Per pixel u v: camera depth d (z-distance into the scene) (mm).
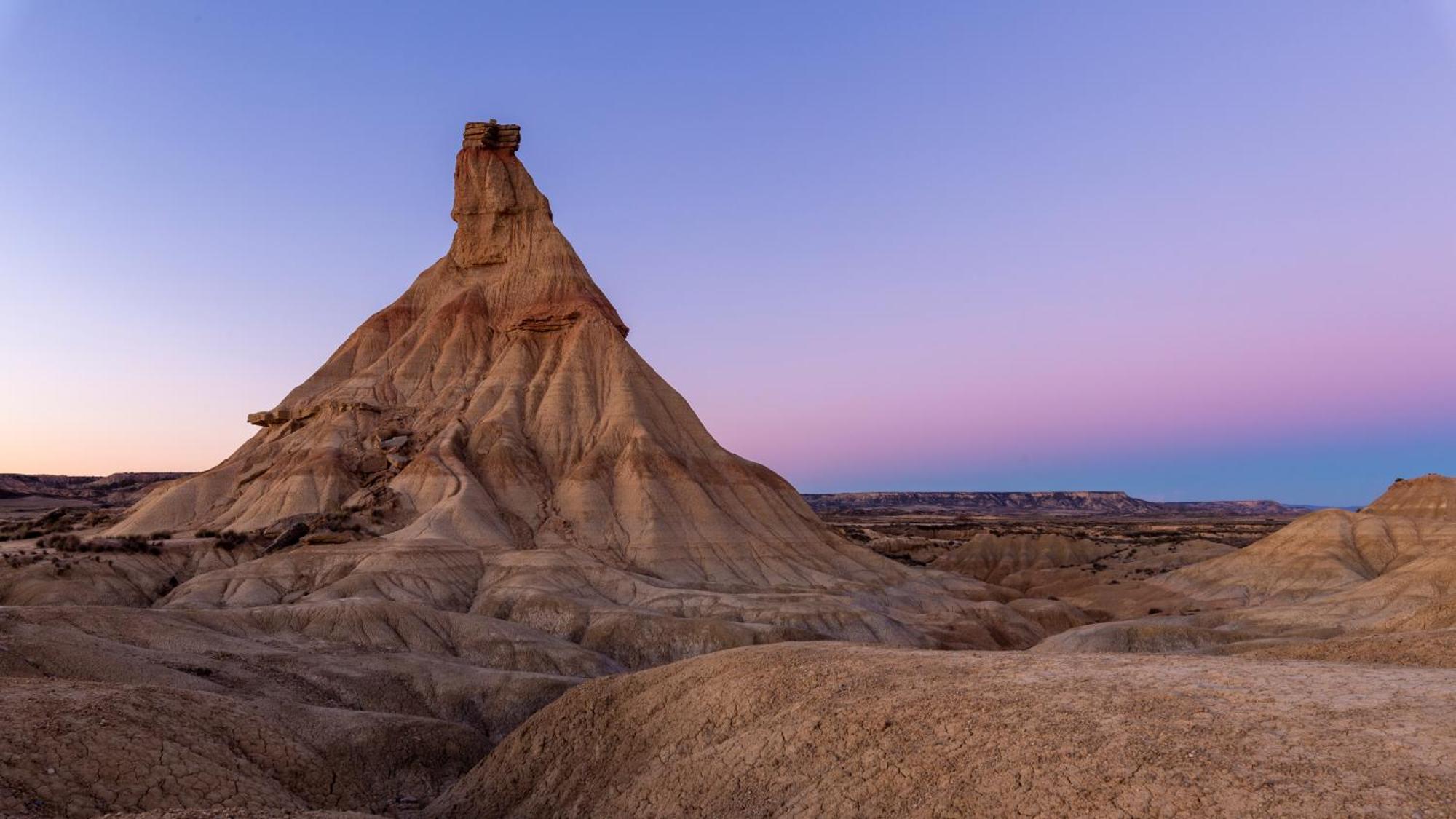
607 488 102125
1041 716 17812
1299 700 16281
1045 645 64875
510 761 29141
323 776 26625
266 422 116312
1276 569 97938
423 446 107250
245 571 74188
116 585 70688
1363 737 14156
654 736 25422
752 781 20875
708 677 26500
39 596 64938
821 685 23312
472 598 75000
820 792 18984
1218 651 44906
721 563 92750
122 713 23250
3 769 19453
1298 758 13820
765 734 22156
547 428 110875
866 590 91250
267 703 33531
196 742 23891
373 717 34656
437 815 28891
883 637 72188
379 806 29453
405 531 86750
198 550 80750
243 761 24562
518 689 44500
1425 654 23125
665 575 89250
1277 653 26219
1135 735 15930
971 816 15617
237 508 98062
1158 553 142500
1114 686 18844
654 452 105125
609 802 24078
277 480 100688
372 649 51688
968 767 16953
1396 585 73750
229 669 40594
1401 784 12438
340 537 82562
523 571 77875
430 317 132125
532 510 98500
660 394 118812
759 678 24922
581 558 82562
